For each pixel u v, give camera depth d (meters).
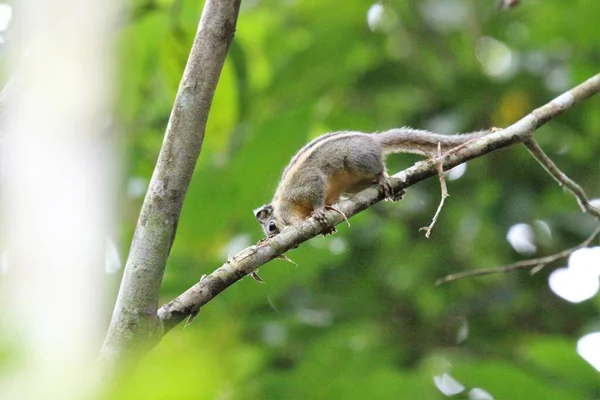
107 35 3.76
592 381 10.35
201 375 3.13
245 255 7.27
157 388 3.03
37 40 3.81
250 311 12.46
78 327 2.94
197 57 6.68
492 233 16.58
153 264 6.22
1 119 5.84
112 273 11.12
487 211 16.28
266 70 15.54
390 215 17.12
